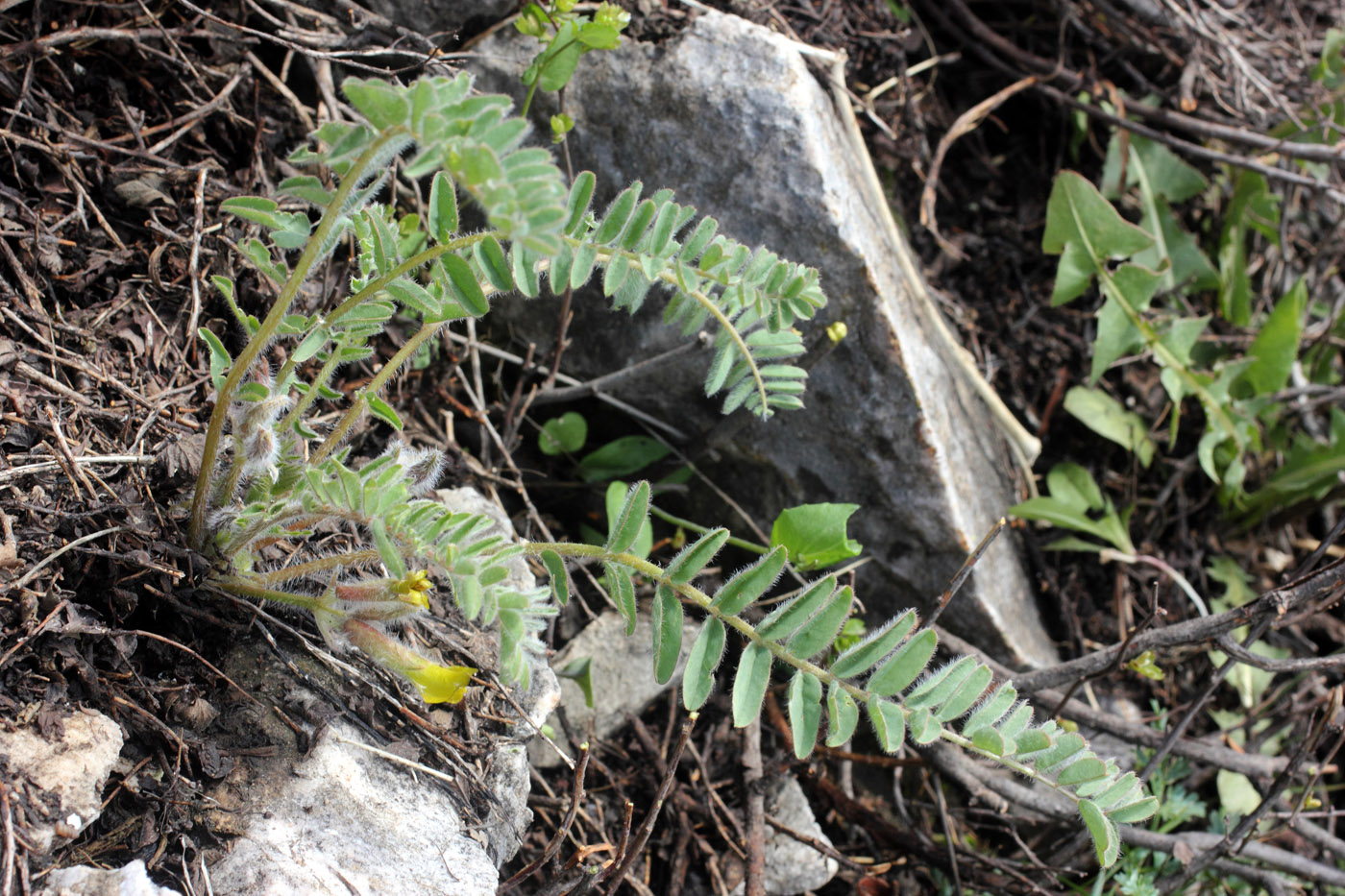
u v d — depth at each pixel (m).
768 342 1.75
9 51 2.05
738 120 2.43
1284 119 3.55
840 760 2.59
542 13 2.11
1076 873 2.40
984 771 2.54
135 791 1.53
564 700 2.42
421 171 1.21
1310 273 3.82
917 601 2.75
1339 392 3.34
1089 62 3.54
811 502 2.71
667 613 1.51
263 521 1.63
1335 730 2.58
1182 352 3.14
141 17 2.25
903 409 2.54
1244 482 3.53
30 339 1.86
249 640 1.78
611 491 2.41
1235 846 2.36
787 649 1.46
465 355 2.56
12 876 1.30
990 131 3.56
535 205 1.14
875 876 2.48
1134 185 3.58
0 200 1.96
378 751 1.75
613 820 2.34
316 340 1.60
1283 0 3.74
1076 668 2.49
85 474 1.73
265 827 1.58
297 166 2.36
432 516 1.41
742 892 2.33
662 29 2.51
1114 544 3.11
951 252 3.18
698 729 2.56
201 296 2.12
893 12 3.11
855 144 2.79
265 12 2.30
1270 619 2.33
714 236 1.60
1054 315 3.41
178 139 2.25
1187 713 2.43
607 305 2.56
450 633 2.00
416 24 2.51
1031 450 3.10
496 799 1.87
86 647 1.58
